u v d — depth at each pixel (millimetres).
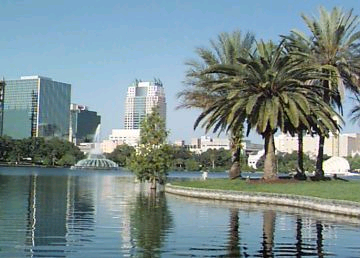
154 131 46750
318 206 26562
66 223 19594
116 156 166750
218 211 25391
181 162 140625
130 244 15312
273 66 38281
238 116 38812
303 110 36844
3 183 50219
